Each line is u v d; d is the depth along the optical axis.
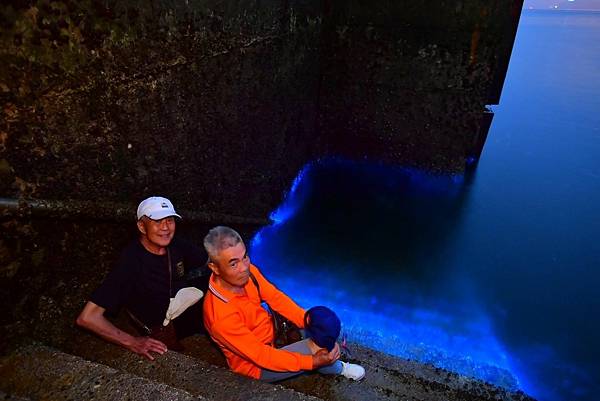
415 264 7.91
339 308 6.74
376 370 4.25
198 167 4.71
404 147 8.96
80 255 3.22
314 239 8.27
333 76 8.60
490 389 4.45
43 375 2.61
